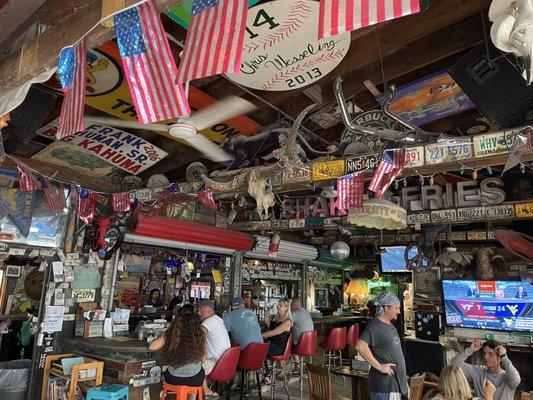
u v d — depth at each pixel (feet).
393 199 18.81
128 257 21.83
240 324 16.10
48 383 13.79
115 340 15.28
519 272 21.27
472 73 9.48
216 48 5.05
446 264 22.45
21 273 17.93
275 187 13.79
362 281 37.42
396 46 10.82
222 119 13.82
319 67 9.32
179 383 11.82
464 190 17.12
